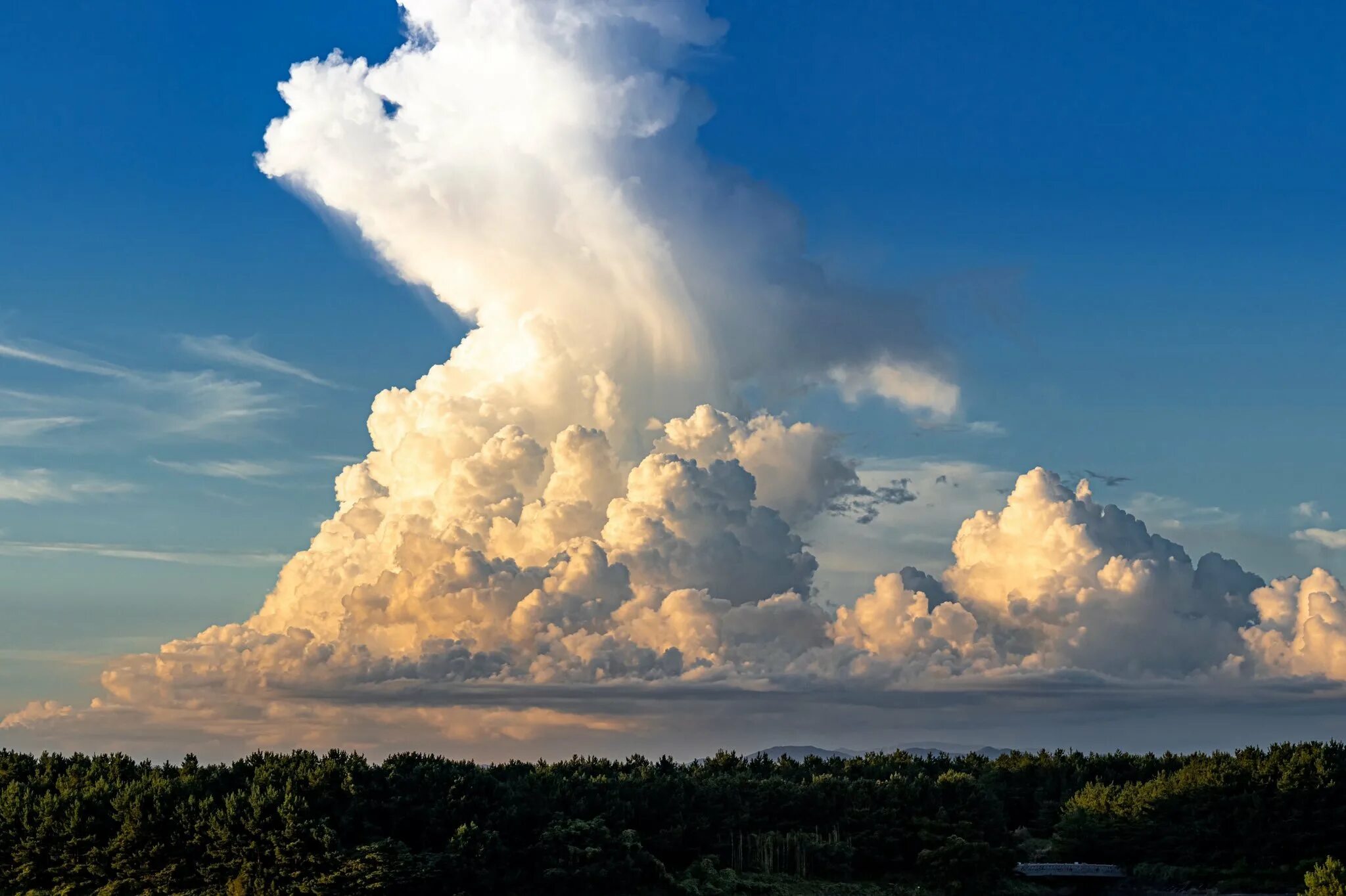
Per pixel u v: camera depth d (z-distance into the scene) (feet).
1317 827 548.72
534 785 522.47
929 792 588.50
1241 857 554.87
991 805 599.57
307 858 417.28
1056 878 559.79
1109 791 629.92
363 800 450.71
